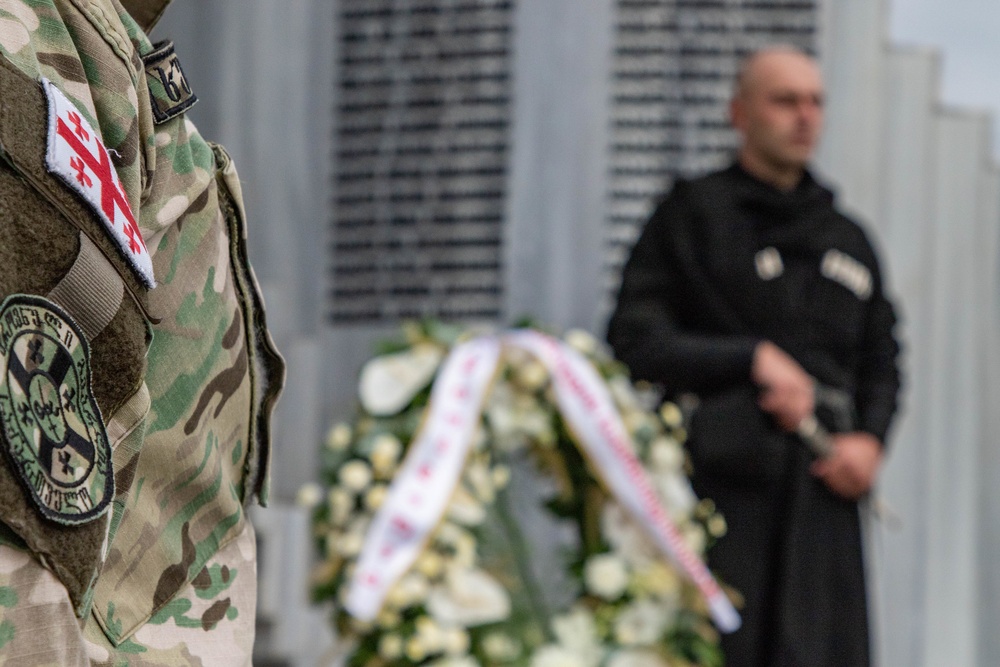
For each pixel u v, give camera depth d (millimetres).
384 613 3176
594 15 5457
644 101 5453
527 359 3475
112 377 849
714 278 3639
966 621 5410
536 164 5414
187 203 1008
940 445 5461
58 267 795
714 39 5488
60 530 762
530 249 5391
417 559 3186
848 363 3699
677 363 3533
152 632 958
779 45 5504
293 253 5395
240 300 1083
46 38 883
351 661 3211
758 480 3473
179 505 1009
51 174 793
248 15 5414
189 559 1006
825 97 5492
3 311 744
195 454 1003
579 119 5430
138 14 1128
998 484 5461
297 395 5055
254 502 1116
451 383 3354
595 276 5395
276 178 5406
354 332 5348
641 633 3264
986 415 5477
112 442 878
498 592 3234
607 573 3307
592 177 5414
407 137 5438
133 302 862
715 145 5453
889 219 5488
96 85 925
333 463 3375
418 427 3361
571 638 3219
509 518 3422
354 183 5438
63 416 778
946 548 5430
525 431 3424
